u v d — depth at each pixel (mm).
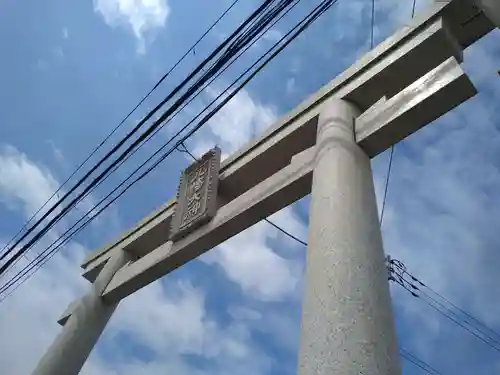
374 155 5871
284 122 7500
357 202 4832
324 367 3457
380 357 3541
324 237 4480
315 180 5344
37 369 7699
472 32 6008
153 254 8391
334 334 3637
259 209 6730
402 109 5555
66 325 8469
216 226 7211
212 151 8633
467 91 5293
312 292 4098
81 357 8086
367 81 6387
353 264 4156
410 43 6137
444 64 5559
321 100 7051
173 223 8141
